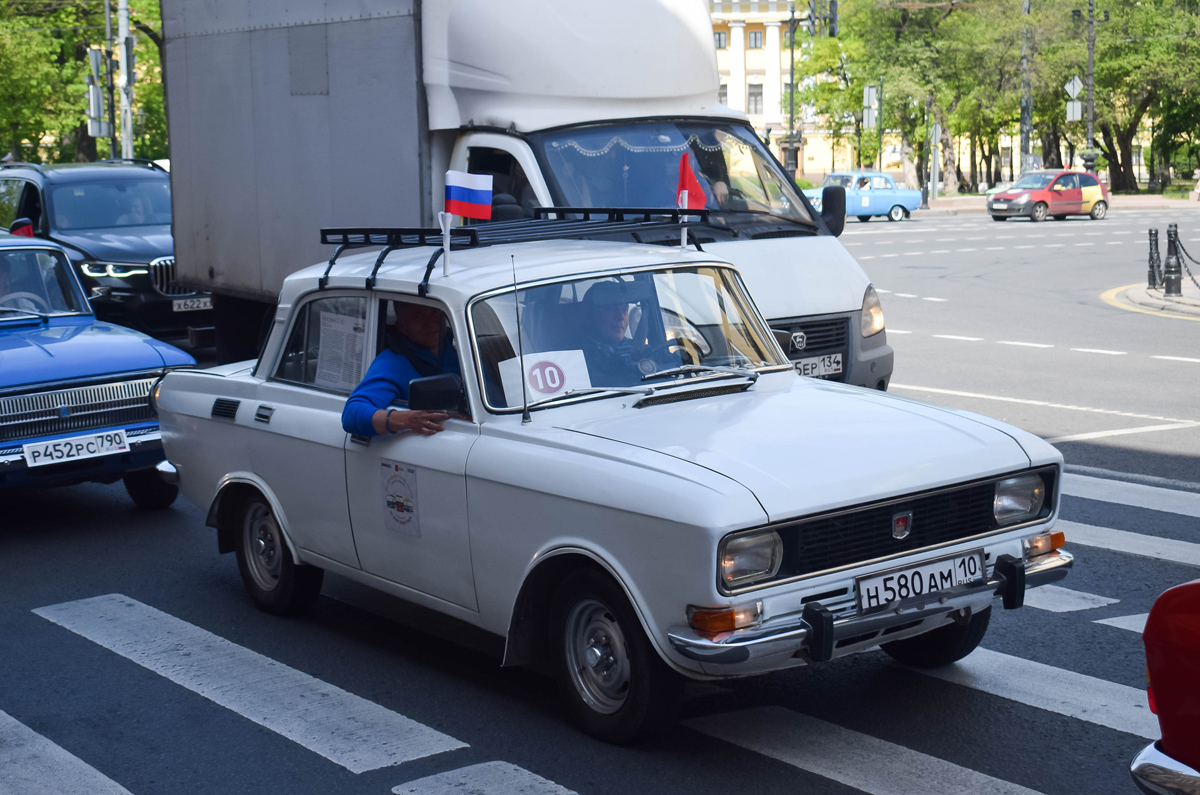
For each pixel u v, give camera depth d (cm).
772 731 508
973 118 6788
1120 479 940
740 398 547
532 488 486
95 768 491
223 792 467
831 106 6881
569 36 980
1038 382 1358
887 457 476
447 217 555
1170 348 1595
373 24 998
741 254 931
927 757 482
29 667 608
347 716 535
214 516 684
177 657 616
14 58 4725
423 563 548
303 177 1098
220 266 1238
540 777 468
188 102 1252
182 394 707
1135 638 618
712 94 1073
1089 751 487
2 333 912
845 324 959
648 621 452
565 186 936
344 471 584
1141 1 6431
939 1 6612
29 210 1630
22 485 823
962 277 2627
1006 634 626
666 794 452
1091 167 5644
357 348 595
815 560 452
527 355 531
